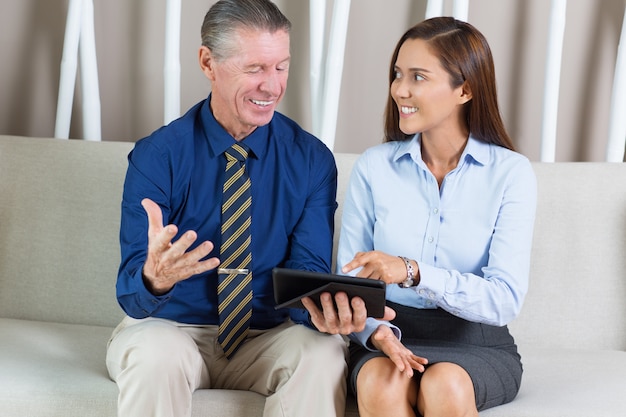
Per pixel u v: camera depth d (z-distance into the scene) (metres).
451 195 2.19
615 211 2.60
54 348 2.34
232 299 2.14
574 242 2.59
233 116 2.15
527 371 2.29
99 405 2.02
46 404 2.02
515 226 2.13
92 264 2.62
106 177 2.65
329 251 2.23
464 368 1.93
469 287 2.03
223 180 2.19
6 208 2.67
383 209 2.22
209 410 2.01
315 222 2.23
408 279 1.99
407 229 2.20
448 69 2.10
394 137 2.27
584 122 3.12
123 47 3.14
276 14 2.07
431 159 2.24
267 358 2.09
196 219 2.20
